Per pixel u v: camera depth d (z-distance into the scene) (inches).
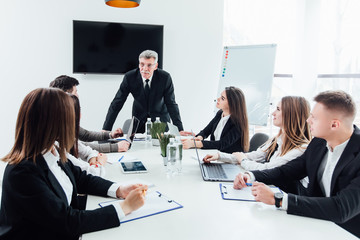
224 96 108.2
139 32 175.6
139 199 51.1
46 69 169.5
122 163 82.0
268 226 47.4
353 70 169.8
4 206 44.6
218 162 86.4
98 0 170.7
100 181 60.9
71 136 47.1
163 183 67.2
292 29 190.7
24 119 44.3
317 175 64.4
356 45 167.9
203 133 126.3
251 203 56.2
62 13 167.9
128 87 138.0
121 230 45.7
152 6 177.5
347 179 55.2
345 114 56.3
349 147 56.7
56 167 51.6
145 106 140.7
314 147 66.5
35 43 166.6
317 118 58.8
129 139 101.9
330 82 179.2
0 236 43.5
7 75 165.0
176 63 184.1
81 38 169.0
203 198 58.5
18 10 162.9
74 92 98.9
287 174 70.0
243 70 174.1
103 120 179.6
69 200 52.3
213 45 186.9
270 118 179.0
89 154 85.0
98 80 176.7
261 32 194.4
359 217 56.8
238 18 192.2
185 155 94.1
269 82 166.4
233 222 48.6
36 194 42.9
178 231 45.4
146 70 132.2
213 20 185.0
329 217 49.8
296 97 76.7
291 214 51.7
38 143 44.5
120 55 175.3
